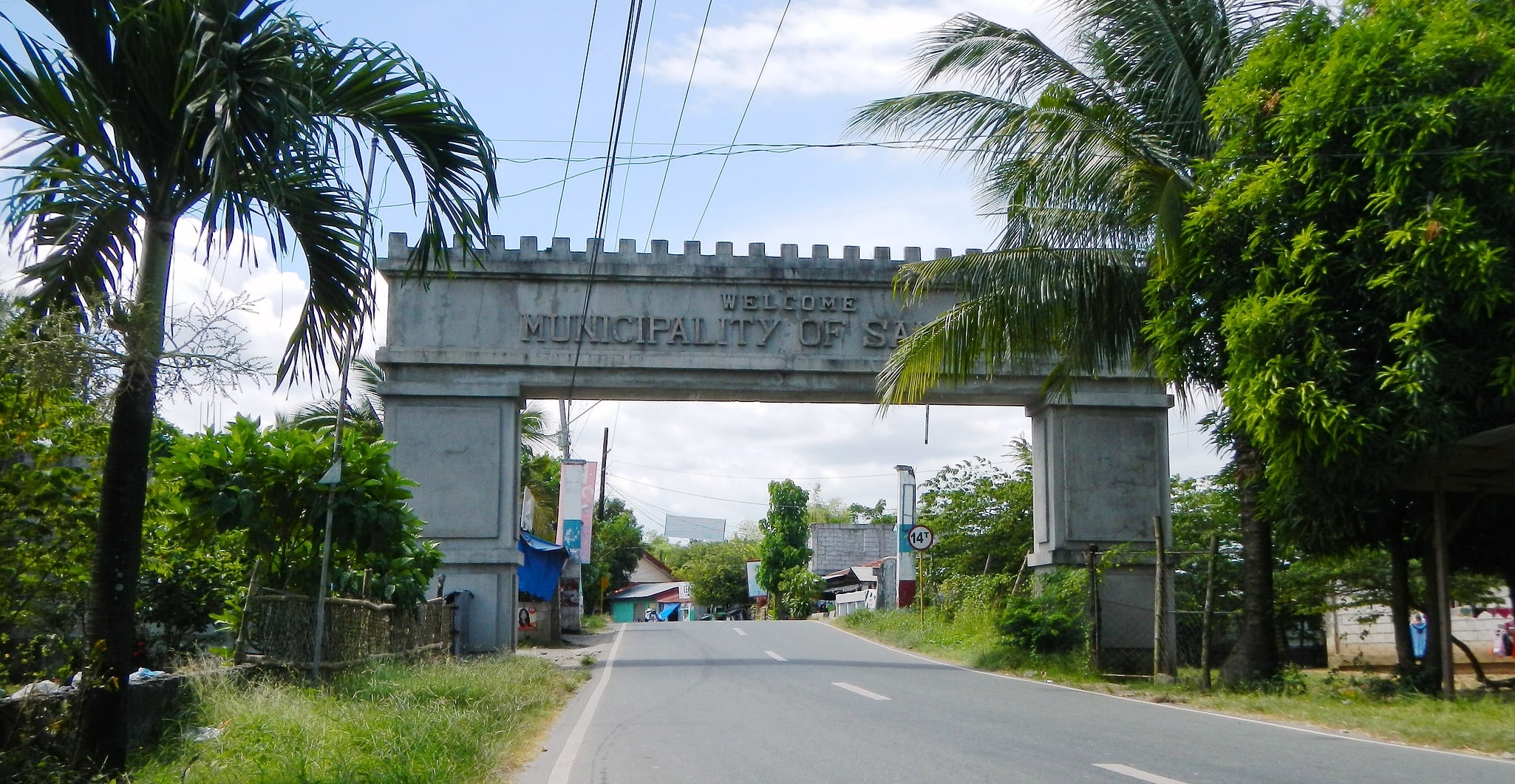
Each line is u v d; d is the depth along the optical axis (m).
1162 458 21.00
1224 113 12.95
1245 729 10.37
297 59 6.74
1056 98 13.93
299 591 12.95
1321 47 11.98
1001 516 30.28
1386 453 11.59
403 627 15.34
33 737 6.66
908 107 14.94
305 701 10.04
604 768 8.63
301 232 7.46
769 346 20.58
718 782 7.89
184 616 14.30
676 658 22.00
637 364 20.23
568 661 21.06
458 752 8.70
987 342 15.76
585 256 20.47
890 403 18.19
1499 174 10.95
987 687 15.20
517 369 20.19
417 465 19.94
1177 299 13.75
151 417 6.80
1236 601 22.19
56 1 6.31
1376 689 13.09
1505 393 11.15
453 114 7.35
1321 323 11.60
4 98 6.41
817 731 10.44
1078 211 14.99
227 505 12.20
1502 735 9.09
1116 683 16.23
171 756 7.77
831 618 43.00
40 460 7.46
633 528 66.38
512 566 19.95
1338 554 14.21
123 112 6.56
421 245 7.75
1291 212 12.13
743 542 90.06
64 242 7.04
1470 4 12.11
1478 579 16.97
